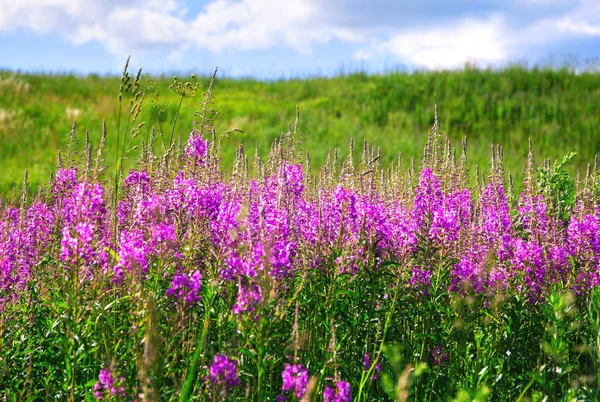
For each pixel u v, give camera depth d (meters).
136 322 4.04
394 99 31.61
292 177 5.80
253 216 5.09
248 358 4.18
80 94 35.97
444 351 5.15
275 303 4.23
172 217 4.82
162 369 3.82
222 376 3.59
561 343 4.40
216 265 4.52
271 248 4.24
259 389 3.89
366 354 4.88
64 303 4.14
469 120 27.70
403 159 21.95
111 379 3.61
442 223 5.31
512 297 5.44
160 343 3.77
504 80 32.00
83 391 4.24
